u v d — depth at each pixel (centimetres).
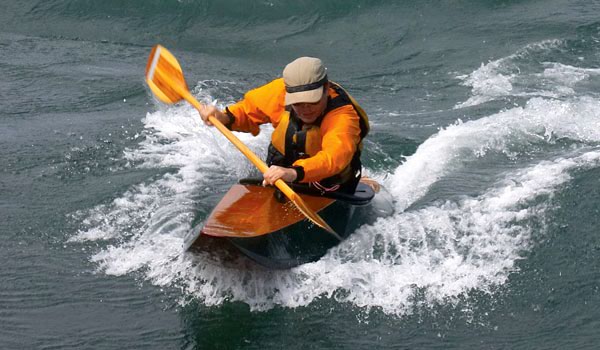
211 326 1161
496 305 1184
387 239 1352
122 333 1142
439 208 1467
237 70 2569
